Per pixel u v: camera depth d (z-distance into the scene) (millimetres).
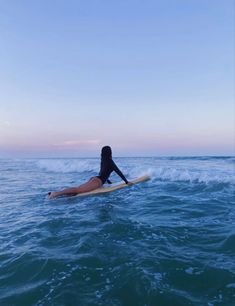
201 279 2752
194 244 3693
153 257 3268
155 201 6582
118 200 6875
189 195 7137
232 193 7141
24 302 2455
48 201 7035
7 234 4379
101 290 2604
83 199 7156
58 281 2795
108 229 4426
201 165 15242
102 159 8633
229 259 3189
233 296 2471
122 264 3104
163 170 12000
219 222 4707
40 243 3896
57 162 22578
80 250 3543
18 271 3043
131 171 13055
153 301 2408
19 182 11141
